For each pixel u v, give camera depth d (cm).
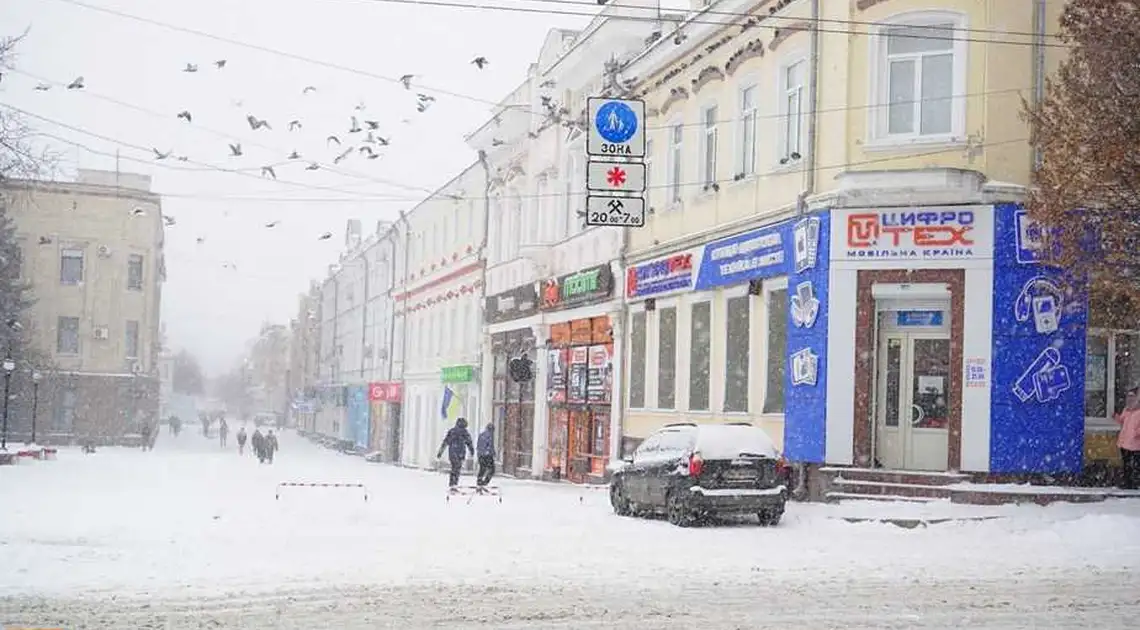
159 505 2245
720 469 1908
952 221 2164
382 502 2447
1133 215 1822
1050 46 2162
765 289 2530
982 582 1282
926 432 2230
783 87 2505
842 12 2297
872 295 2219
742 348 2648
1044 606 1124
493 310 4550
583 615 1059
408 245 6550
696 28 2870
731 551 1564
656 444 2094
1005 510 1962
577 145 3700
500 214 4694
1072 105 1791
